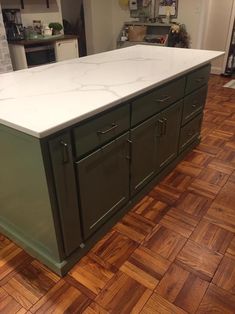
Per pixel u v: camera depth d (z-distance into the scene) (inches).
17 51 146.3
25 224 56.1
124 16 212.4
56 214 47.9
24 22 161.5
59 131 41.5
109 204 61.5
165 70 68.6
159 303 50.4
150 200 76.0
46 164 42.0
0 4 136.7
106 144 52.6
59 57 160.2
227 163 93.3
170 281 54.2
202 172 88.4
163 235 64.9
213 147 103.1
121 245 62.4
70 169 46.4
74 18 239.0
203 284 53.5
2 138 45.4
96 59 82.2
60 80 61.2
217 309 49.3
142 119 61.6
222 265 57.4
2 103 47.9
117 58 83.0
